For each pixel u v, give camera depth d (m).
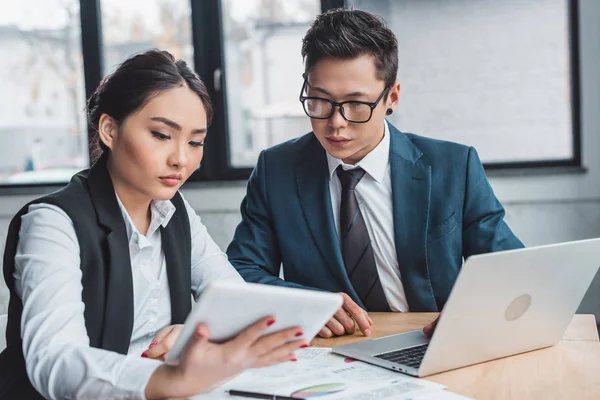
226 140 3.90
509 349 1.36
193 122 1.37
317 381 1.21
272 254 2.01
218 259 1.72
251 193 2.04
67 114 4.03
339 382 1.20
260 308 1.03
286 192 1.98
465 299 1.20
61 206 1.36
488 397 1.15
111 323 1.38
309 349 1.43
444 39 3.69
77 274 1.30
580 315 1.70
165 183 1.38
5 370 1.34
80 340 1.20
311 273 1.94
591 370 1.29
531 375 1.26
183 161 1.37
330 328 1.58
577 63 3.58
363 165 1.90
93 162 1.51
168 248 1.56
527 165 3.66
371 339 1.48
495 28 3.65
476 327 1.26
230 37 3.87
